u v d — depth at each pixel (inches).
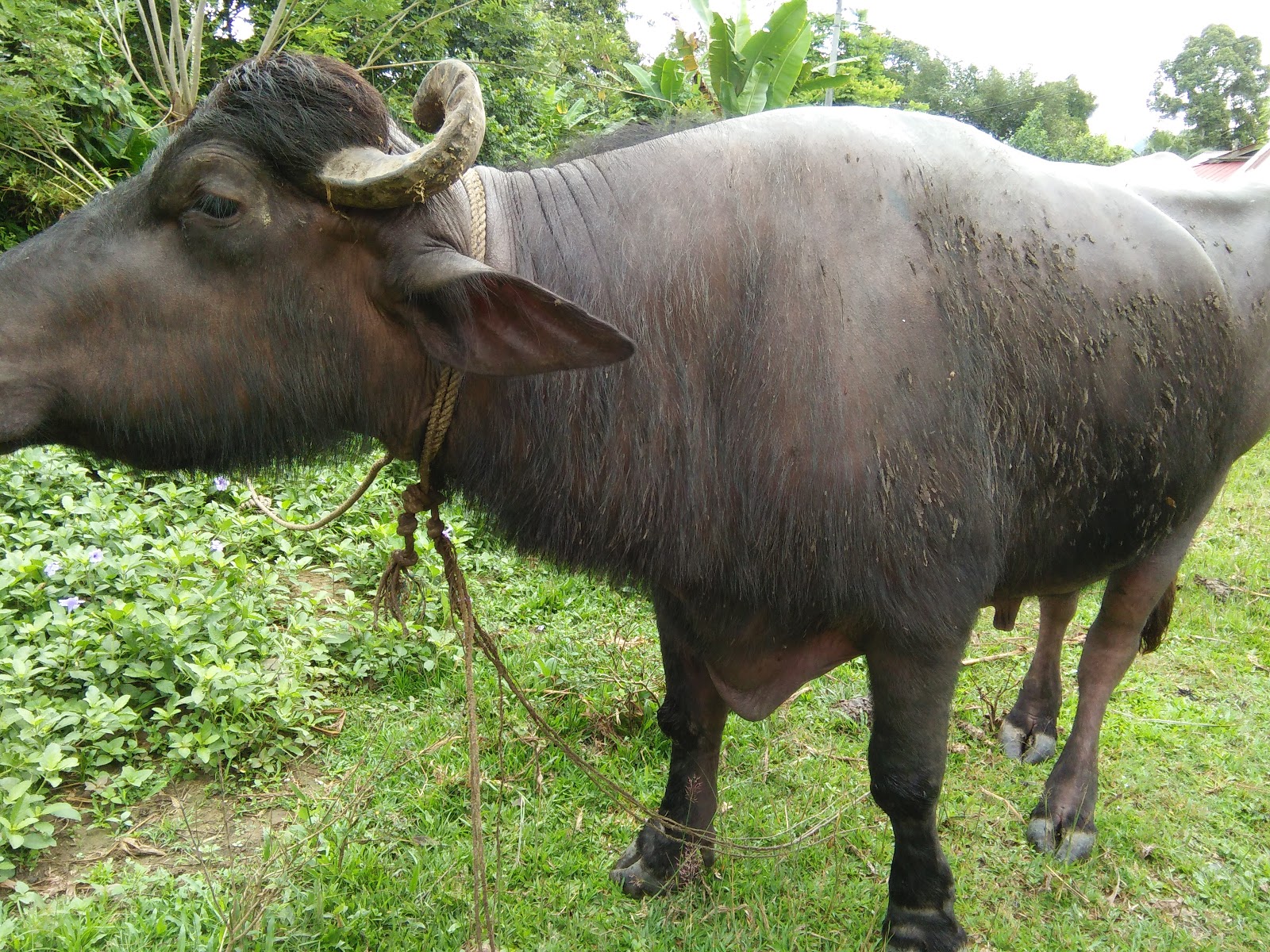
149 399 79.4
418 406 88.5
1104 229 109.0
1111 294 106.6
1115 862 130.5
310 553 185.6
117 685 133.4
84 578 151.0
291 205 79.0
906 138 99.6
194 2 309.3
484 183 90.1
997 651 193.3
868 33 871.1
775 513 89.6
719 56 396.8
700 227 90.2
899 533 91.0
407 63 332.5
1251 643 198.5
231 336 80.3
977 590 99.2
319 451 90.1
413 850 115.1
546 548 95.3
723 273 89.4
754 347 88.7
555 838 121.9
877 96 667.4
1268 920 120.7
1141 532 121.9
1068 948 114.0
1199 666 187.5
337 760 132.4
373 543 190.1
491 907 108.0
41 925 97.4
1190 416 117.0
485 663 157.6
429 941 103.2
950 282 94.5
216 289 79.1
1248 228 130.5
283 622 161.3
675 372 89.2
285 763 131.8
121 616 138.1
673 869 116.2
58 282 76.3
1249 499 287.6
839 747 150.3
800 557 91.0
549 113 441.1
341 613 165.3
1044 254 102.3
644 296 89.0
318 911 101.6
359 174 75.0
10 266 77.0
